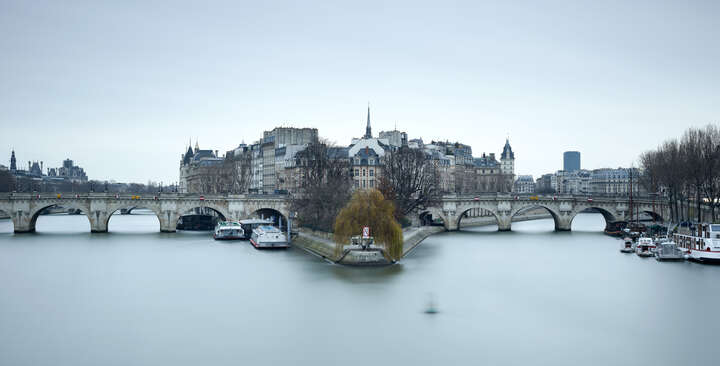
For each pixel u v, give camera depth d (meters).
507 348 75.31
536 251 155.38
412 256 145.38
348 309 92.81
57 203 199.38
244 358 72.19
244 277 117.50
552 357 72.19
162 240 181.88
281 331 82.19
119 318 88.75
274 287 107.94
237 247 165.75
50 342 78.06
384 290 105.12
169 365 70.12
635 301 97.06
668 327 83.19
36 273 122.56
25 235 192.88
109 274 121.50
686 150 168.62
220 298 100.12
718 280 113.00
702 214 176.12
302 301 97.69
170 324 85.62
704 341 77.50
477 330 82.50
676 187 168.25
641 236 164.00
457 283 110.88
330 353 73.88
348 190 170.00
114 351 74.75
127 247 164.00
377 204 131.25
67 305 96.00
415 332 81.50
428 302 96.38
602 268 127.19
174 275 120.12
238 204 199.00
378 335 80.50
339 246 131.25
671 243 138.38
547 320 86.69
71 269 127.31
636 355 72.69
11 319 88.31
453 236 197.50
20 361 71.50
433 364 70.19
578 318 87.75
